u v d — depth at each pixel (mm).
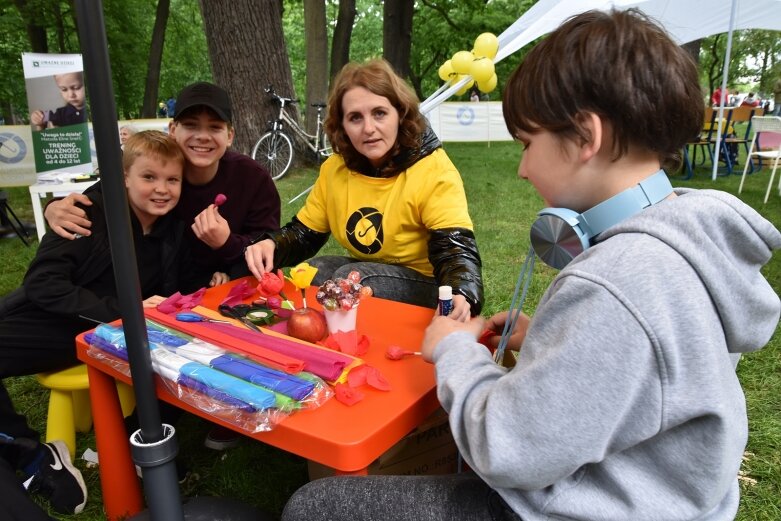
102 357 1380
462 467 1498
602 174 857
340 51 11461
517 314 1197
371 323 1553
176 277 2176
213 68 7793
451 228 1875
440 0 15641
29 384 2506
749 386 2387
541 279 3664
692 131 832
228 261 2180
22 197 7508
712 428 755
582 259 822
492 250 4402
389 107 1876
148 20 16453
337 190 2145
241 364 1212
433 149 1982
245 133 7781
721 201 811
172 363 1226
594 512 812
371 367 1211
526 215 5691
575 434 752
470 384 895
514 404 791
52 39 16469
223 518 1229
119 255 921
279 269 2174
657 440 798
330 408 1102
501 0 17750
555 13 5684
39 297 1766
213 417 1142
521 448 780
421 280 2018
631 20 847
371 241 2076
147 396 1006
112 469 1547
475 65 3328
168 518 1059
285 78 7941
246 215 2445
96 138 859
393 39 11586
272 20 7668
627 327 727
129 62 15594
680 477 791
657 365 730
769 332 854
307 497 1020
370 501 977
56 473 1715
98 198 1972
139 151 1908
